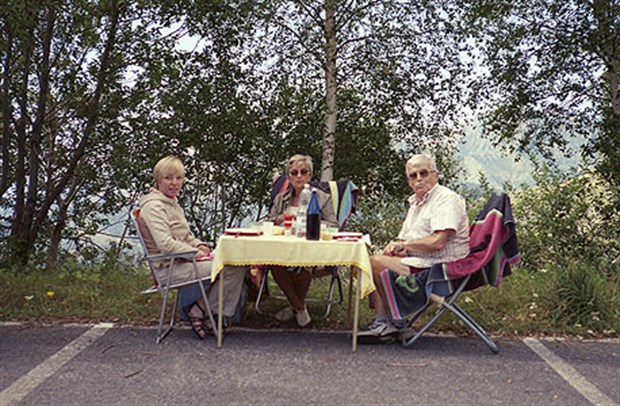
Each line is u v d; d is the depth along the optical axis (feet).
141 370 11.49
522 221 27.32
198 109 32.24
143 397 10.14
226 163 34.96
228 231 13.88
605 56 32.55
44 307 16.10
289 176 16.70
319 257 12.71
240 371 11.51
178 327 14.64
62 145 34.81
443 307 13.21
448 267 12.94
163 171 14.11
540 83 34.32
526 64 34.06
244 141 34.37
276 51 35.35
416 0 34.14
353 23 35.19
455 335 14.42
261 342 13.51
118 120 32.19
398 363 12.18
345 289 19.47
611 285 17.78
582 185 27.78
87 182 34.58
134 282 19.45
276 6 33.71
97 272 21.50
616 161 28.50
